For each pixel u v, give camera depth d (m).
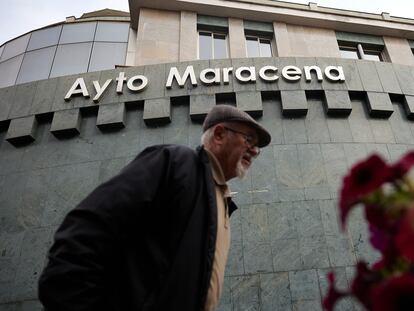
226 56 8.77
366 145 6.13
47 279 1.14
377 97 6.65
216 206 1.55
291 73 6.77
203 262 1.41
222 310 4.59
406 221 0.55
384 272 0.65
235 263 4.92
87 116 6.64
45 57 9.46
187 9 8.99
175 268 1.32
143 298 1.25
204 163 1.67
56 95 6.89
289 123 6.30
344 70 6.98
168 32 8.55
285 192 5.53
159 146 1.61
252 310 4.58
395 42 9.55
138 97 6.60
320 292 4.67
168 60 8.04
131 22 9.44
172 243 1.38
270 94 6.61
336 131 6.25
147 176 1.40
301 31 9.30
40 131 6.63
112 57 9.27
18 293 4.97
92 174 5.94
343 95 6.57
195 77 6.73
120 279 1.30
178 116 6.43
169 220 1.42
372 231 0.72
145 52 8.07
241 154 1.92
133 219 1.30
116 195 1.28
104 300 1.24
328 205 5.40
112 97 6.66
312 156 5.93
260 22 9.33
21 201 5.83
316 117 6.41
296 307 4.58
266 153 5.95
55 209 5.66
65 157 6.19
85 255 1.16
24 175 6.12
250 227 5.21
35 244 5.37
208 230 1.47
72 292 1.13
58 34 9.88
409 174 0.62
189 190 1.49
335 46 9.11
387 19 9.62
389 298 0.51
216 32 9.12
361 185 0.61
